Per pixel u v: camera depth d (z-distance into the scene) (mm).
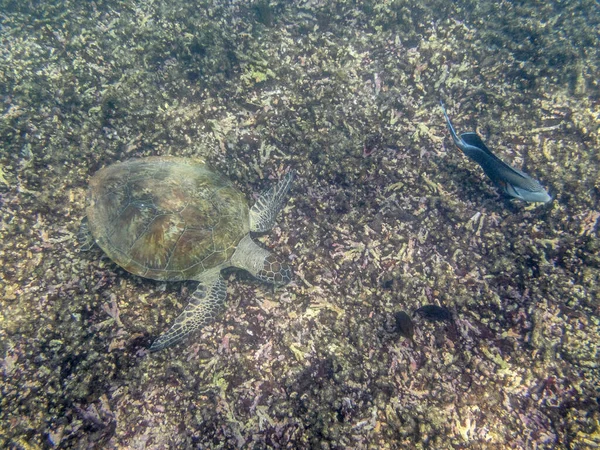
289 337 1247
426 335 1278
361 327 1256
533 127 1701
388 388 1172
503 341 1271
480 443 1117
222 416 1125
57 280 1242
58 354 1128
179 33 1824
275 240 1451
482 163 1114
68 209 1395
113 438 1086
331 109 1637
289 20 1955
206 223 1302
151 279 1309
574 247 1426
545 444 1121
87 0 1899
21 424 1041
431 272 1388
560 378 1211
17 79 1619
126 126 1550
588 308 1322
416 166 1575
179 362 1184
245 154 1550
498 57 1901
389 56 1847
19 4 1883
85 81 1640
